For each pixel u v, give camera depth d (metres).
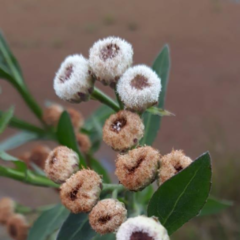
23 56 0.92
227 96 0.74
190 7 1.14
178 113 0.70
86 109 0.71
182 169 0.13
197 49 0.91
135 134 0.14
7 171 0.17
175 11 1.13
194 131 0.66
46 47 0.96
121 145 0.14
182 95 0.75
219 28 1.01
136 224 0.12
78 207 0.14
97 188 0.14
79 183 0.14
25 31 1.05
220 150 0.53
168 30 1.02
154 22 1.07
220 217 0.43
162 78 0.17
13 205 0.20
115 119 0.14
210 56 0.88
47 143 0.58
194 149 0.63
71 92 0.15
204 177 0.13
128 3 1.20
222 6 1.13
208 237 0.43
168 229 0.13
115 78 0.15
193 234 0.43
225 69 0.82
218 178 0.47
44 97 0.76
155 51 0.92
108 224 0.13
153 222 0.12
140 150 0.14
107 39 0.15
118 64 0.15
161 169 0.13
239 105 0.71
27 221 0.20
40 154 0.19
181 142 0.64
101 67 0.15
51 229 0.17
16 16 1.14
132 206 0.15
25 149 0.62
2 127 0.18
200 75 0.81
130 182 0.13
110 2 1.21
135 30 1.03
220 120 0.67
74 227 0.14
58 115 0.20
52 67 0.87
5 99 0.75
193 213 0.13
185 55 0.89
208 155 0.13
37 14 1.15
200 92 0.75
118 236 0.12
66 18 1.12
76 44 0.97
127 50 0.15
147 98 0.14
